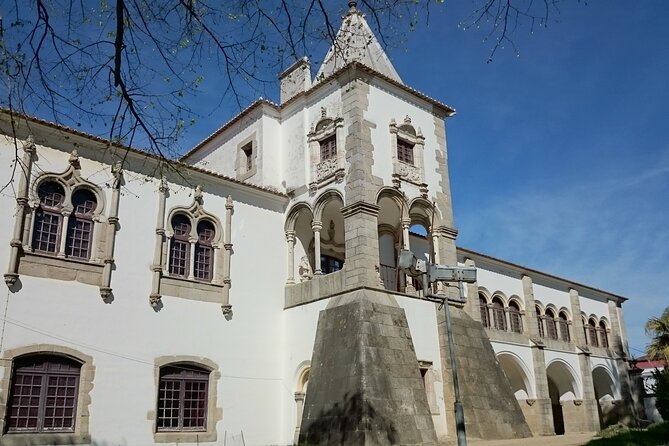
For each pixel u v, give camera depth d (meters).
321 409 20.58
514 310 36.78
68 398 18.86
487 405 23.33
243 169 28.73
